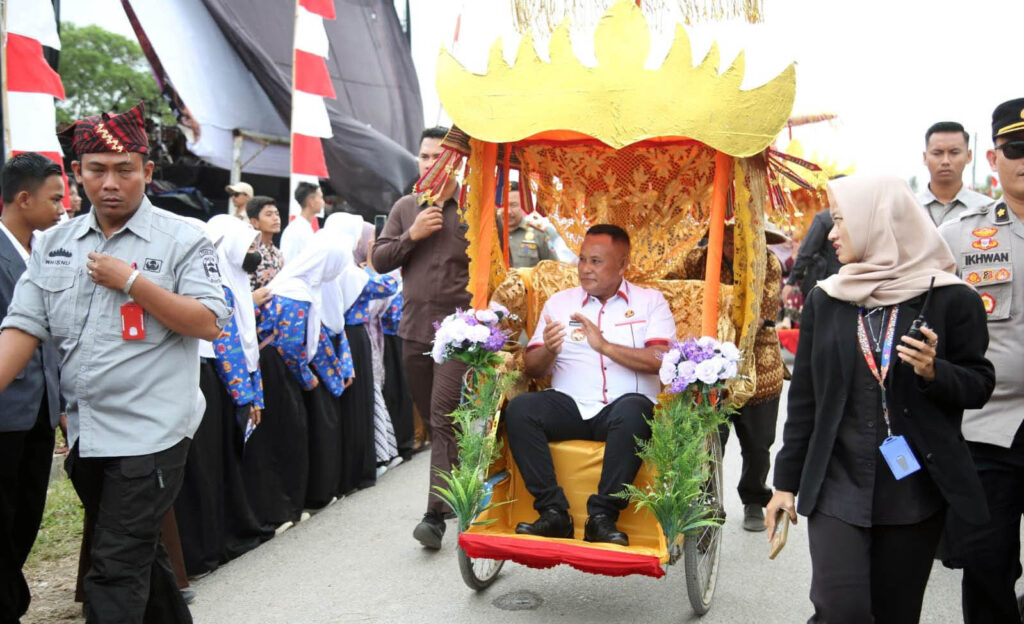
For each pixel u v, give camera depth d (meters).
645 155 4.67
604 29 3.86
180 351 3.21
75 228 3.21
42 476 3.70
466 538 3.70
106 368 3.08
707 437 3.90
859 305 2.74
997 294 3.44
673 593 4.34
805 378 2.85
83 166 3.10
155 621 3.34
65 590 4.32
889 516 2.62
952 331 2.69
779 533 2.79
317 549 5.00
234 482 4.81
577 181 4.83
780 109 3.73
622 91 3.82
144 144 3.18
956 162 4.81
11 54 5.82
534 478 3.91
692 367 3.63
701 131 3.75
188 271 3.20
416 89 11.91
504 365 4.23
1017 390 3.36
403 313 5.37
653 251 4.80
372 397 6.42
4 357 3.11
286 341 5.27
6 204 3.67
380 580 4.50
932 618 3.99
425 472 6.80
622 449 3.85
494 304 4.38
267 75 9.40
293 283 5.32
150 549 3.12
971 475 2.61
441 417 4.93
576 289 4.52
